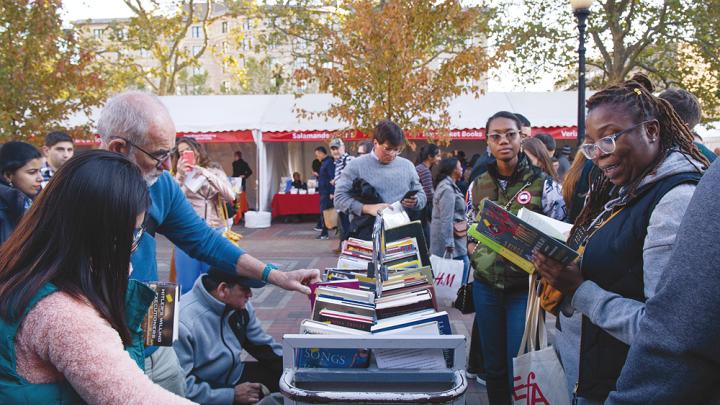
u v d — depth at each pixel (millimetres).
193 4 21422
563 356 2051
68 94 11656
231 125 15148
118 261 1393
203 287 2912
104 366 1227
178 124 15180
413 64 12023
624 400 1210
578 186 2969
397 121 11203
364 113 11383
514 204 3193
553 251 1771
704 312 1056
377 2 12086
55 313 1260
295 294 7023
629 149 1681
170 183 2545
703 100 19516
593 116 1746
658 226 1540
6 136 10297
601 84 22344
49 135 4672
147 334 1792
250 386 2986
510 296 3086
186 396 2686
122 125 2072
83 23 18562
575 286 1789
